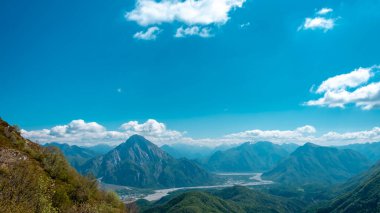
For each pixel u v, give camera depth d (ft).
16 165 127.44
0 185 103.19
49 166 152.15
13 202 97.81
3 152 137.59
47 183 131.64
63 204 129.29
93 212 140.56
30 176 119.14
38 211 106.22
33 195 109.60
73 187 151.53
